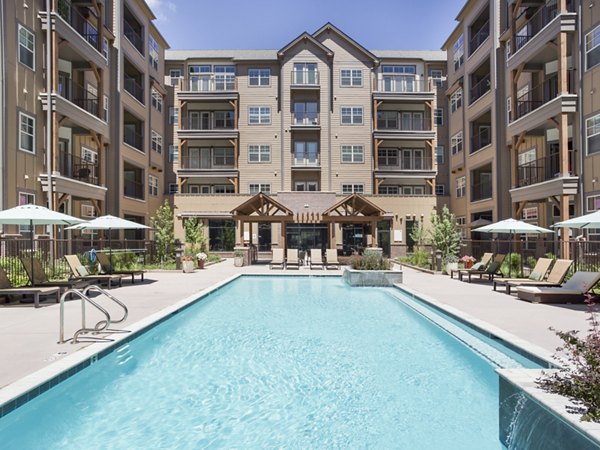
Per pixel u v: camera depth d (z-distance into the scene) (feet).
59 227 61.21
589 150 56.85
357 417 14.78
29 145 56.80
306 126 107.76
